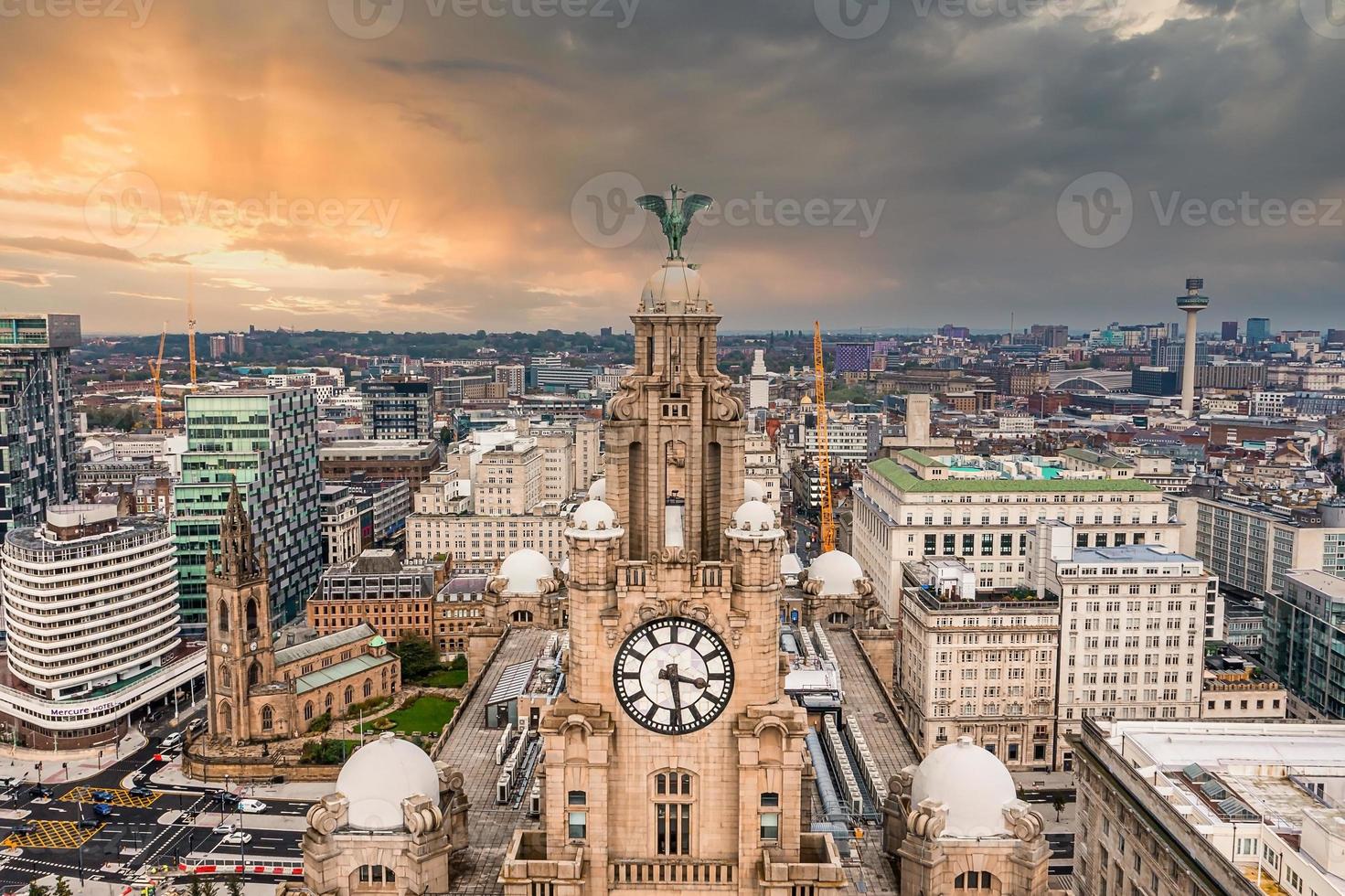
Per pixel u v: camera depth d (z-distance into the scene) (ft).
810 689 383.04
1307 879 337.93
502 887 271.69
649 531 274.77
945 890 276.21
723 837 259.19
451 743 384.88
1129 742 452.76
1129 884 423.23
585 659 255.29
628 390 274.57
